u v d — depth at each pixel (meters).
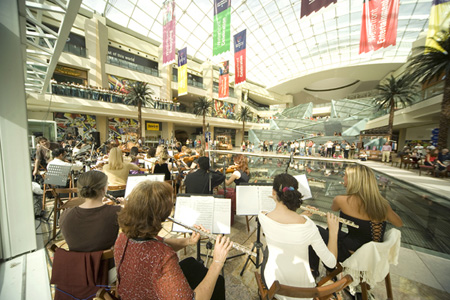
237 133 30.20
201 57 23.86
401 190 5.15
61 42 3.27
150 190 0.77
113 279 1.19
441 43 6.80
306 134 19.38
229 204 1.60
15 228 1.86
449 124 7.12
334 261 1.12
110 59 15.80
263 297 1.16
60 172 2.43
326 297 1.10
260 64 28.47
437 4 6.64
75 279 1.00
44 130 8.54
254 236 2.51
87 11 14.54
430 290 1.58
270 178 6.20
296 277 1.05
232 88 28.95
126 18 16.75
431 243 2.39
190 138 27.20
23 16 2.53
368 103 22.14
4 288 1.46
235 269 1.90
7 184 1.79
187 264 1.29
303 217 1.14
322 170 8.16
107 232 1.16
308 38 22.45
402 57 24.16
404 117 11.85
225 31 7.55
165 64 8.90
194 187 2.32
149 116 17.03
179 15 17.31
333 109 24.36
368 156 12.27
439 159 6.58
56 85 11.53
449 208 3.71
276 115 29.09
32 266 1.74
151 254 0.70
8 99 1.76
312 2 4.84
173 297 0.65
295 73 32.25
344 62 28.11
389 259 1.36
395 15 5.07
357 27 19.84
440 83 8.45
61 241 2.26
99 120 15.16
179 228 1.53
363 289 1.27
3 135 1.75
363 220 1.35
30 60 3.82
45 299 1.39
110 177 2.59
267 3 17.00
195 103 20.61
